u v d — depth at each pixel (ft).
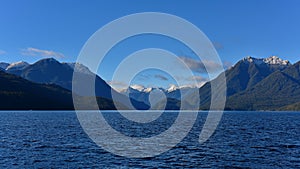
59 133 264.93
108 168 132.05
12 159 148.15
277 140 231.91
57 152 168.14
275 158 156.66
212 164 141.90
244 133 287.07
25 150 173.47
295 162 147.23
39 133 264.31
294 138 246.47
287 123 474.90
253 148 189.57
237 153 170.71
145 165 138.51
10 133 261.85
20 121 433.89
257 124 441.68
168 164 141.08
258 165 140.26
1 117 545.03
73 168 131.85
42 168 131.34
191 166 137.49
